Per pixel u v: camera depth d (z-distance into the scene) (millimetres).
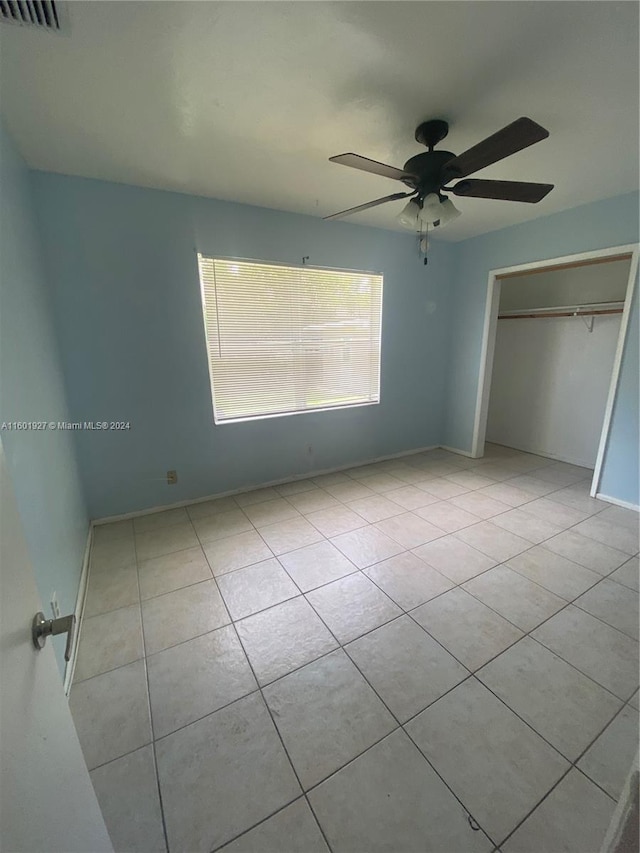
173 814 1044
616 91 1556
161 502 2934
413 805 1055
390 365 3895
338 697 1380
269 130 1816
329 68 1403
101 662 1543
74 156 2027
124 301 2527
